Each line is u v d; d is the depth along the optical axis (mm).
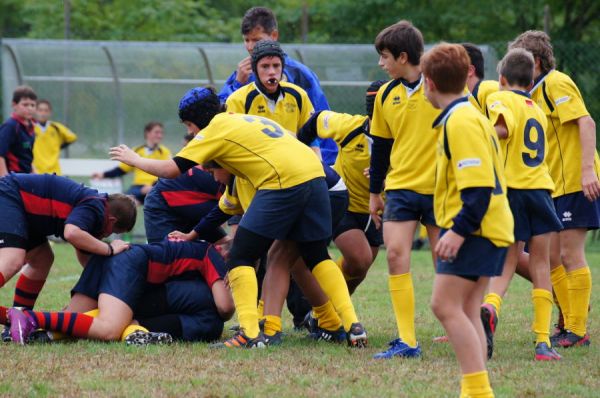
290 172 17703
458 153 12812
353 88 44000
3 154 32875
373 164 18125
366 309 24016
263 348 17828
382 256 38750
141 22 66938
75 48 45562
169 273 18922
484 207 12609
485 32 57719
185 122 18641
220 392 14266
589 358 17422
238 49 45094
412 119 16984
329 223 18328
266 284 19219
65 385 14539
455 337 12992
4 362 16047
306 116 21625
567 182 19328
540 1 56906
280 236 17859
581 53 43406
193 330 18594
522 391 14484
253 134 17938
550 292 17562
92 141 46531
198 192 21438
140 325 18578
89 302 18703
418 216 17250
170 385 14656
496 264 13023
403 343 17234
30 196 18547
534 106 17750
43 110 41906
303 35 45781
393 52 16922
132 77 46062
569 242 19250
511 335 20188
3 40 45250
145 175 44438
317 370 15867
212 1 71188
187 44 44875
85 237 18266
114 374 15328
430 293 27516
